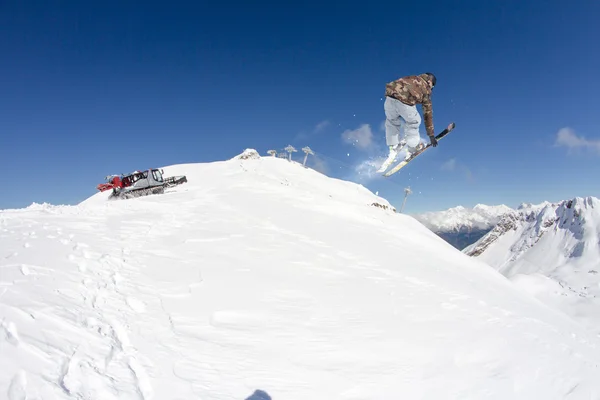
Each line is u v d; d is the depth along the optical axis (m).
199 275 8.97
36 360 4.17
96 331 5.33
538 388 6.76
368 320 8.20
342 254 13.62
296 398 5.21
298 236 14.91
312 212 20.50
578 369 7.92
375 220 23.30
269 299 8.39
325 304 8.69
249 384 5.27
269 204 20.30
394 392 5.77
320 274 10.91
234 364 5.67
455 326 8.72
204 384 5.01
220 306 7.57
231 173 32.66
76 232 10.53
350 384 5.76
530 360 7.75
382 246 16.56
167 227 13.19
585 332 14.70
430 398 5.79
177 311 6.98
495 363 7.33
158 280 8.16
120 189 23.83
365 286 10.52
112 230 11.57
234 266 10.11
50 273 6.71
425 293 10.93
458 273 16.75
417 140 8.12
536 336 9.51
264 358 6.02
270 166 38.62
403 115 8.09
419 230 27.11
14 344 4.27
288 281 9.76
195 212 16.50
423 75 8.09
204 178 31.06
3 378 3.70
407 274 12.84
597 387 7.27
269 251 12.16
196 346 5.92
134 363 4.98
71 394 3.91
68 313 5.47
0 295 5.32
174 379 4.93
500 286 18.97
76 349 4.71
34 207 15.02
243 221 15.87
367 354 6.72
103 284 7.02
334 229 17.58
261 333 6.81
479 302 11.45
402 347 7.19
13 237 8.86
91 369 4.48
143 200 18.62
